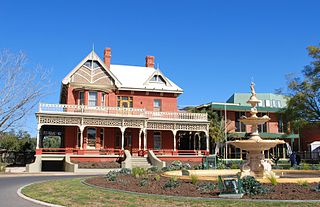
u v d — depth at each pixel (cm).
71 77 3791
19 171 3164
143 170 1905
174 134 3847
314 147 4744
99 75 3912
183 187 1301
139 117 3656
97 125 3538
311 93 3878
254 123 1780
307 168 2298
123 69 4438
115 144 3884
